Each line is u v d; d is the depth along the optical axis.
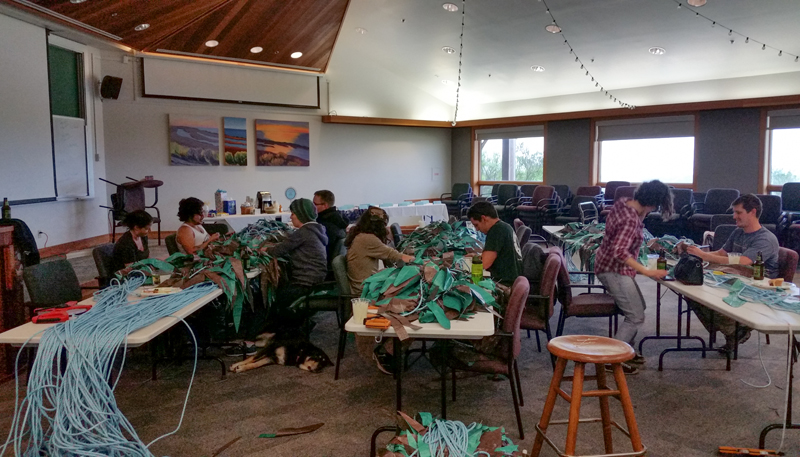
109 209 8.26
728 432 2.70
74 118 8.05
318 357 3.64
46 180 7.21
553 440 2.63
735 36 7.57
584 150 10.87
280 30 9.12
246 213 7.36
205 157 9.80
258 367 3.59
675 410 2.95
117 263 3.76
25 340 2.23
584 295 3.96
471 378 3.38
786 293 2.86
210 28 8.67
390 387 3.27
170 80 9.25
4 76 6.45
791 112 8.49
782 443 2.45
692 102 9.11
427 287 2.67
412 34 9.78
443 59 10.57
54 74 7.74
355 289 3.73
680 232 8.66
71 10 6.73
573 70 9.72
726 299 2.80
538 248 3.95
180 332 3.63
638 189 3.46
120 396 3.15
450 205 11.67
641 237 3.49
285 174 10.85
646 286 6.20
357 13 9.52
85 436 2.05
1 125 6.41
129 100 9.02
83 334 2.26
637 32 7.94
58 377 2.14
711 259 3.60
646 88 9.81
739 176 9.11
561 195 10.55
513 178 12.37
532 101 11.45
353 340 4.14
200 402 3.07
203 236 4.36
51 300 3.38
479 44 9.49
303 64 10.49
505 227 3.64
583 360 1.98
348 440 2.63
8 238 3.30
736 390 3.21
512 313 2.63
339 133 11.51
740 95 8.83
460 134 12.95
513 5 7.93
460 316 2.58
